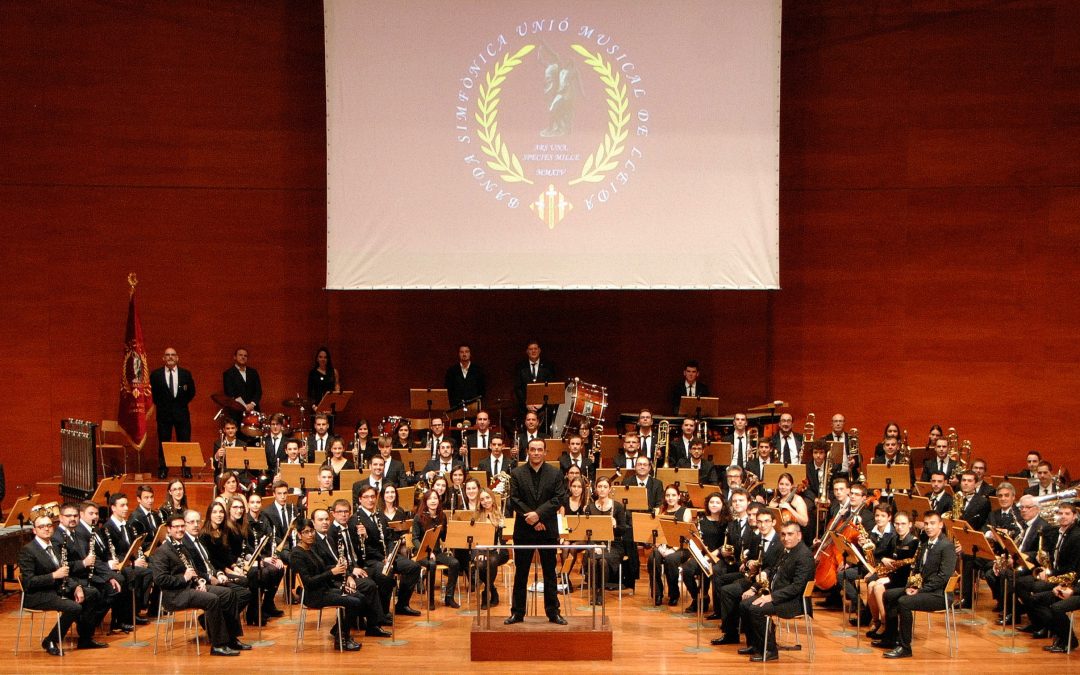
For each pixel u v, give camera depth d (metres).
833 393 16.62
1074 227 16.34
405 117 15.16
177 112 16.33
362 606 10.80
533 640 10.25
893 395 16.56
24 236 16.27
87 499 14.70
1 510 14.34
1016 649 10.66
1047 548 11.41
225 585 10.72
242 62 16.38
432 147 15.20
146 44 16.27
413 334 16.77
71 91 16.20
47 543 10.73
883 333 16.56
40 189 16.25
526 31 15.27
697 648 10.63
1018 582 10.98
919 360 16.55
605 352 16.78
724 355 16.72
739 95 15.17
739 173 15.19
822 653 10.49
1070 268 16.39
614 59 15.26
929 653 10.51
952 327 16.52
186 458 14.08
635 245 15.27
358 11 15.09
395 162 15.16
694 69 15.20
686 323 16.72
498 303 16.78
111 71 16.22
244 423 15.28
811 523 13.41
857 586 11.12
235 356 16.30
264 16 16.38
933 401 16.55
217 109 16.38
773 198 15.19
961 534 10.84
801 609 10.36
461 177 15.23
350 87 15.12
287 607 12.34
